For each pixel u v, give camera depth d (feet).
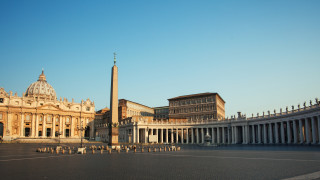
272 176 65.62
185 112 456.86
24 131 508.94
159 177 66.54
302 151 142.41
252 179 62.23
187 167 85.10
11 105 495.82
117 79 193.26
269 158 109.19
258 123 284.61
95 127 602.85
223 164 92.32
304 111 220.02
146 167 85.81
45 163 100.89
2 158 124.67
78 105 577.02
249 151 157.07
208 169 79.87
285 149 164.35
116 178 65.57
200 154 141.28
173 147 185.88
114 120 192.85
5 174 73.36
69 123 560.61
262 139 319.27
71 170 79.97
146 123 371.97
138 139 365.40
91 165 92.63
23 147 246.27
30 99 525.75
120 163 98.53
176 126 371.35
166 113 567.18
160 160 109.29
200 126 352.28
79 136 565.94
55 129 541.75
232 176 66.80
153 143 324.60
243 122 297.74
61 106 558.56
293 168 78.02
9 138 432.25
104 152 165.78
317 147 174.19
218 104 443.73
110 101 194.80
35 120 519.60
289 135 247.09
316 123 242.78
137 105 531.91
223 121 323.98
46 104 531.91
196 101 447.42
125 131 410.52
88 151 176.65
